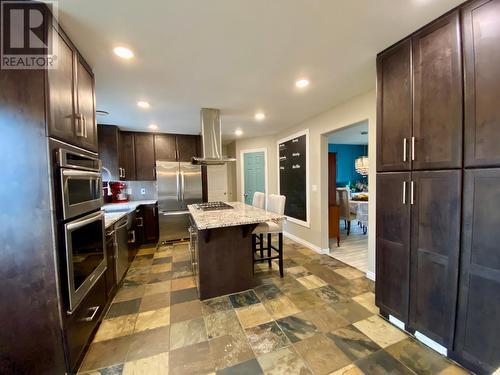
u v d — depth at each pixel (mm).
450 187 1447
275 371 1462
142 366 1520
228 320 2006
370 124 2682
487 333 1304
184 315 2094
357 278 2803
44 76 1248
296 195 4418
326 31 1598
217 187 5129
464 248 1394
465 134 1360
